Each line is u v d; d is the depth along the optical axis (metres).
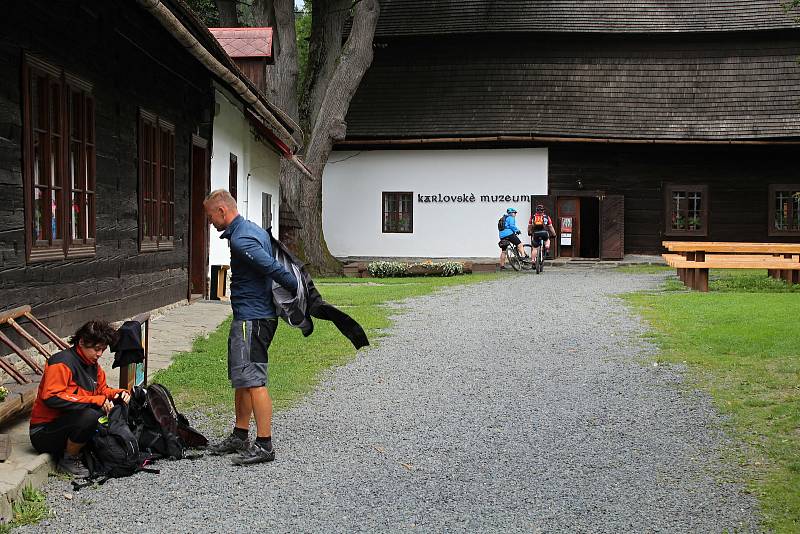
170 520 4.59
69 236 8.48
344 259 29.23
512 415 7.04
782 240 28.03
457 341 10.84
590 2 30.05
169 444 5.71
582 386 8.14
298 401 7.47
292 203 25.58
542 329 11.90
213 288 14.84
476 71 30.00
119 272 10.24
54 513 4.64
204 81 14.18
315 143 25.69
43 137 7.98
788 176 28.00
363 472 5.50
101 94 9.51
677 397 7.64
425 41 30.45
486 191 28.78
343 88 25.69
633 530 4.52
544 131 28.03
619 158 28.38
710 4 29.61
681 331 11.34
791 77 28.69
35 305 7.75
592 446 6.13
